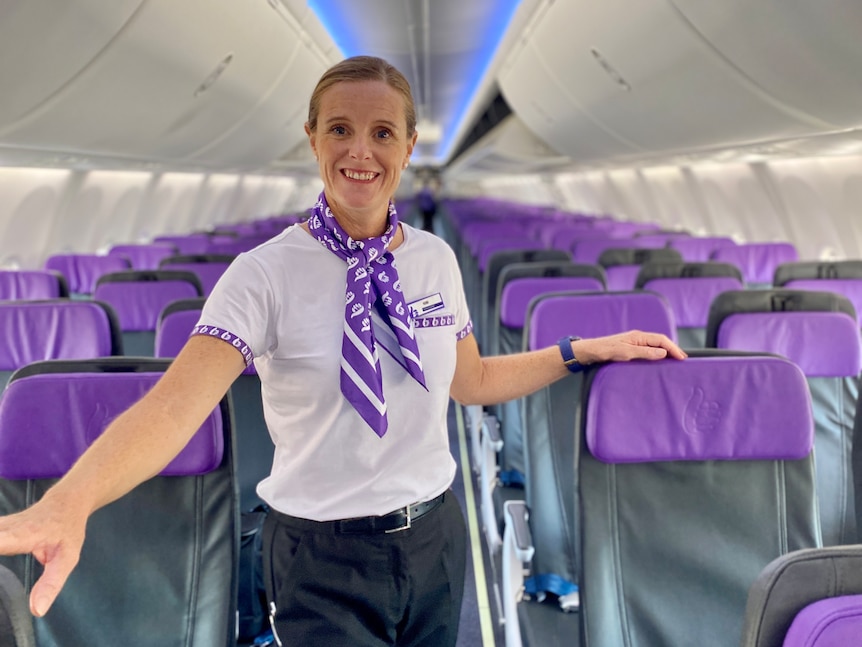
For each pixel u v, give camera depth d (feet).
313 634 3.77
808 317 7.02
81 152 15.06
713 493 4.84
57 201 20.40
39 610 2.32
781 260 15.94
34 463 4.34
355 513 3.69
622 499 4.83
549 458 7.44
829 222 19.02
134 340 11.11
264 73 17.42
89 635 4.56
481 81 32.53
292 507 3.76
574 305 6.99
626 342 4.78
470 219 33.83
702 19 11.03
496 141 42.27
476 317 17.49
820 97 10.92
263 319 3.47
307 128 3.69
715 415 4.72
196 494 4.67
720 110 14.17
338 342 3.52
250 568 7.06
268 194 49.32
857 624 2.49
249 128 21.61
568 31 16.39
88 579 4.61
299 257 3.57
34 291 11.19
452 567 4.10
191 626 4.58
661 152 21.66
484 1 16.37
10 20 8.09
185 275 11.35
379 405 3.42
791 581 2.74
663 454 4.74
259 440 8.21
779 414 4.70
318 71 21.71
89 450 2.81
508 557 6.61
